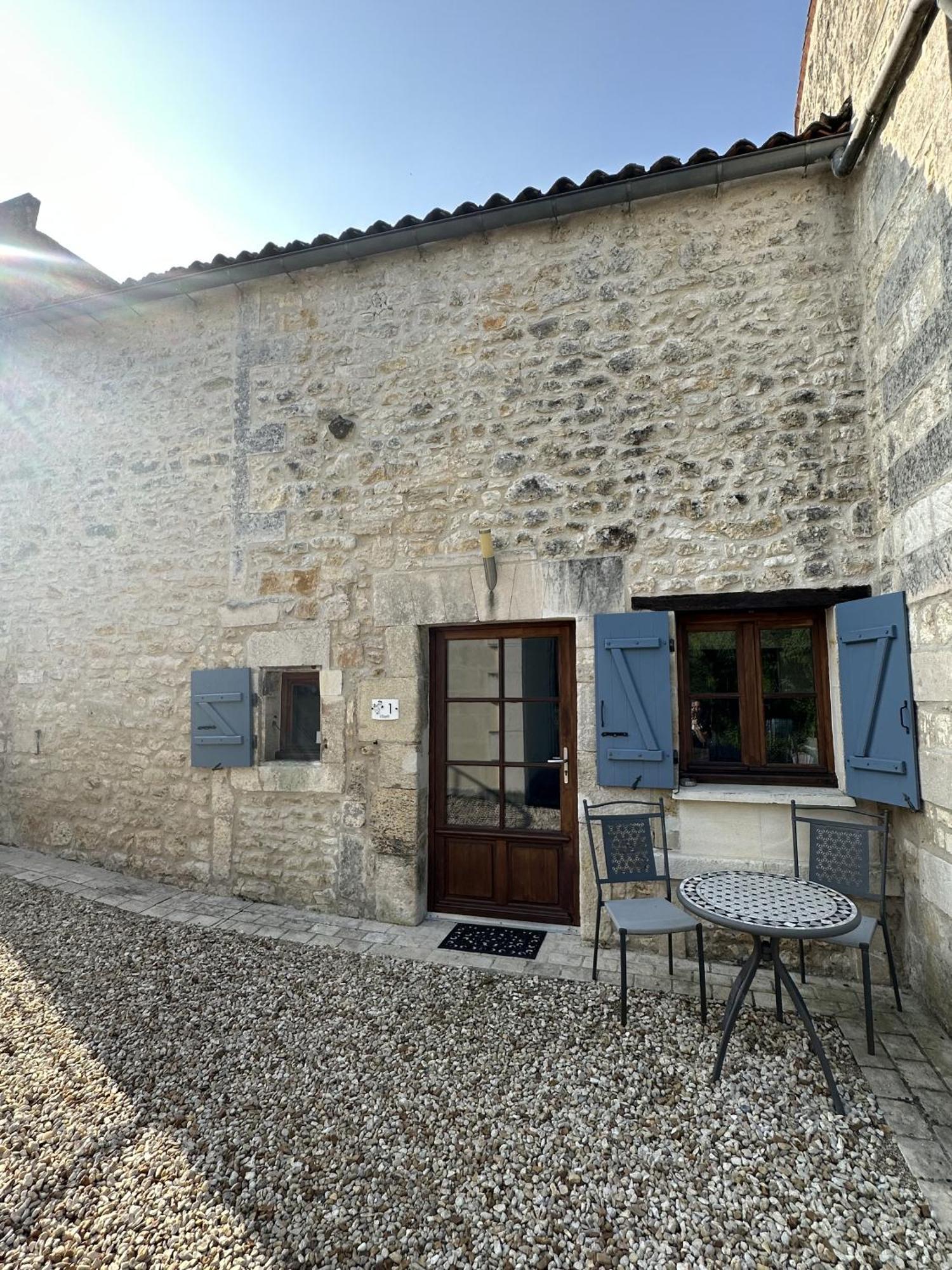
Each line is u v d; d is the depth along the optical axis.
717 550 3.22
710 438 3.27
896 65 2.55
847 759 2.97
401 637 3.70
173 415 4.41
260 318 4.19
